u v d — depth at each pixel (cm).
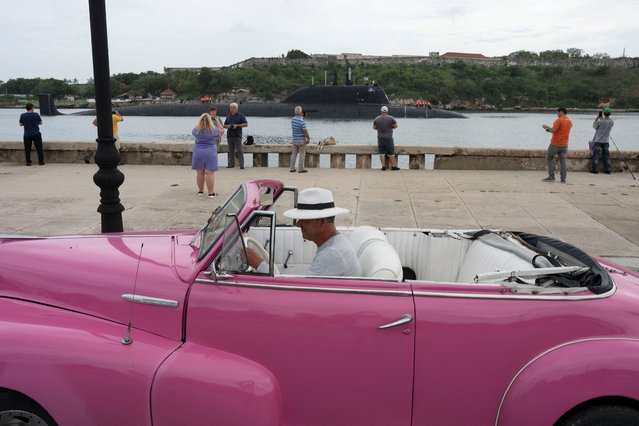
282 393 279
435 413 277
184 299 282
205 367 263
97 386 253
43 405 251
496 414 274
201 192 1095
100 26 604
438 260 403
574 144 3459
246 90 13688
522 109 13125
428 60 16062
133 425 257
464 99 13500
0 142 1547
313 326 273
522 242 372
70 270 302
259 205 300
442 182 1273
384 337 271
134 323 283
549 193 1141
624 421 261
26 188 1157
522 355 269
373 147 1507
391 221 895
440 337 270
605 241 790
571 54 16775
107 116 629
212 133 1050
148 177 1316
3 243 339
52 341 257
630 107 12875
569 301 274
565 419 268
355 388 276
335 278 285
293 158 1405
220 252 283
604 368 255
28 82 17050
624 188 1205
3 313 276
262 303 276
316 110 6681
